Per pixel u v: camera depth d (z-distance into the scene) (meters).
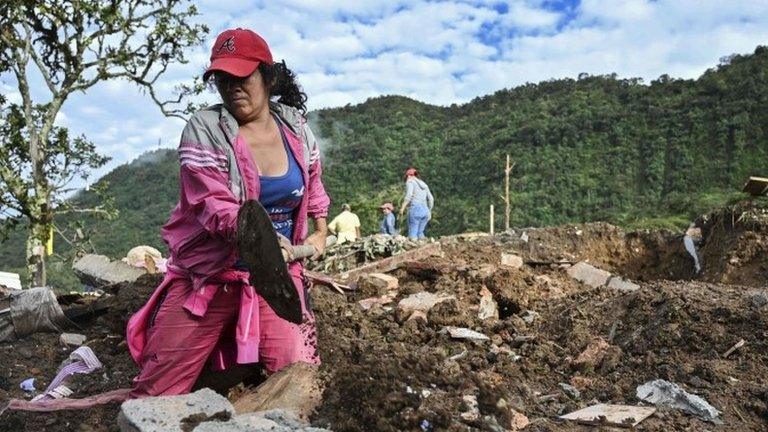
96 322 5.27
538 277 6.86
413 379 3.14
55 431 3.42
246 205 2.87
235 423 2.81
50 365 4.57
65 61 15.03
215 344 3.42
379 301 5.81
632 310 4.78
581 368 4.12
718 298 4.63
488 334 4.90
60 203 15.70
